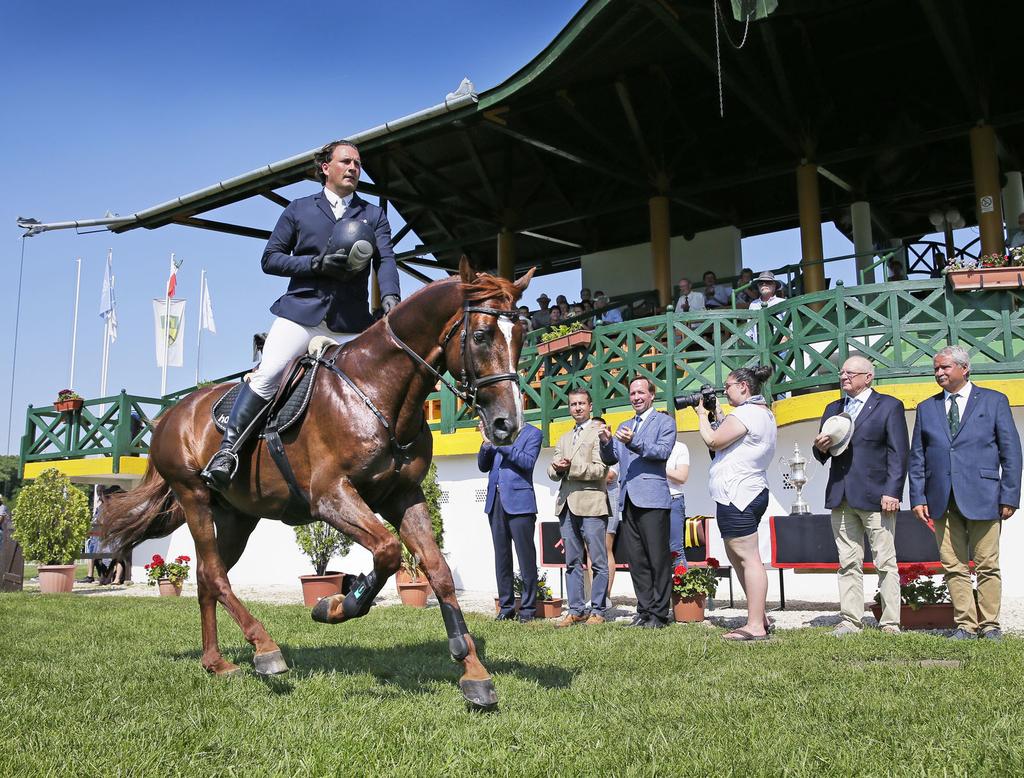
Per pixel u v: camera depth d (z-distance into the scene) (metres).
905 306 10.22
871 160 16.61
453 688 4.51
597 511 7.88
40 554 13.82
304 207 4.73
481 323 3.84
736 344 10.98
